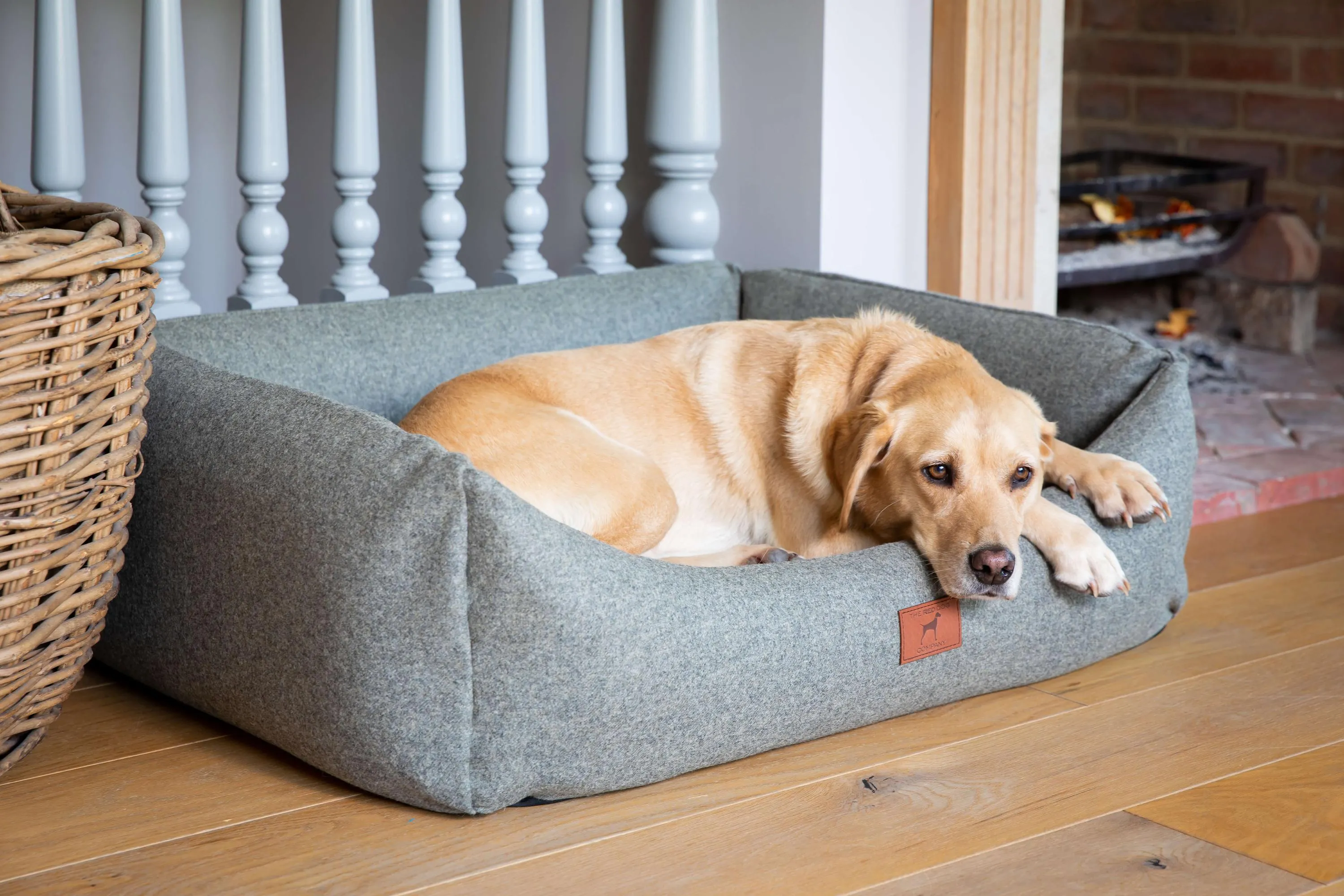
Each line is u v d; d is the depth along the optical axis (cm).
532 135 296
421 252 398
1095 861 150
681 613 163
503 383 219
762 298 287
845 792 167
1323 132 472
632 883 146
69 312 147
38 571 151
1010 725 188
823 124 292
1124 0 521
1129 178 441
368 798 166
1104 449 213
